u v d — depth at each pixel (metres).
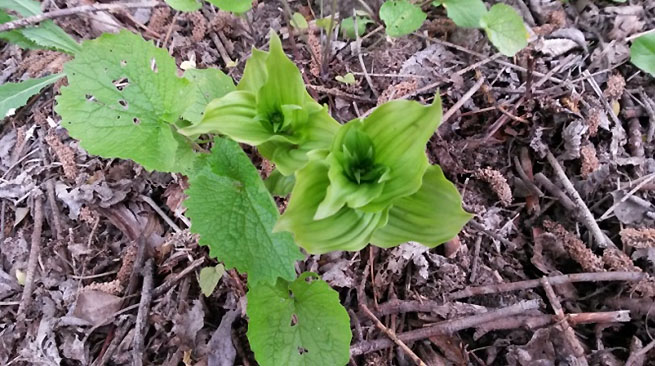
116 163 0.31
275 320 0.24
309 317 0.24
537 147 0.30
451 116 0.31
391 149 0.20
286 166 0.22
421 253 0.28
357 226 0.20
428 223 0.21
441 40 0.35
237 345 0.27
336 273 0.27
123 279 0.29
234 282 0.27
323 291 0.24
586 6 0.36
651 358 0.25
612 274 0.26
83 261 0.29
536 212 0.30
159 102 0.24
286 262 0.23
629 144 0.31
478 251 0.28
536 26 0.35
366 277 0.27
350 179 0.20
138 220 0.30
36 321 0.28
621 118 0.32
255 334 0.23
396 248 0.28
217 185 0.23
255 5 0.36
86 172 0.31
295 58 0.34
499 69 0.33
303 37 0.33
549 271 0.28
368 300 0.27
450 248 0.28
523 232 0.30
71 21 0.36
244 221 0.23
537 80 0.33
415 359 0.25
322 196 0.20
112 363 0.27
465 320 0.26
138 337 0.26
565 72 0.33
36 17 0.29
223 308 0.28
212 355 0.26
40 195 0.31
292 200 0.19
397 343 0.25
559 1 0.36
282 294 0.25
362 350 0.25
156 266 0.29
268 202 0.23
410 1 0.35
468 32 0.34
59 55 0.35
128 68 0.24
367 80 0.33
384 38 0.35
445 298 0.27
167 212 0.30
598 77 0.33
